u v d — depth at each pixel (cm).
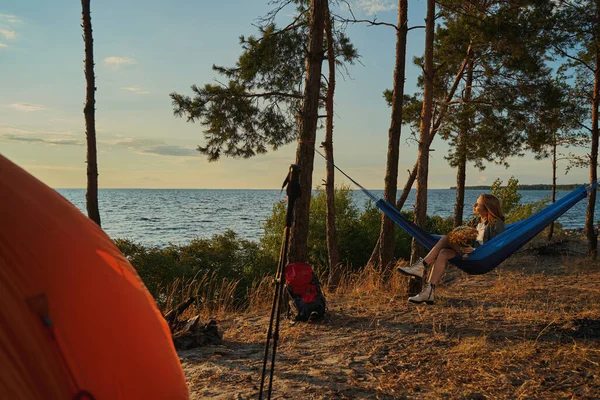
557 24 1235
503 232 649
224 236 2128
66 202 202
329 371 471
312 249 2197
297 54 1288
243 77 1310
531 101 1291
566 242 1678
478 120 1366
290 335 611
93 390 175
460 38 1234
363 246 2177
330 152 1431
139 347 193
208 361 508
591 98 1426
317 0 809
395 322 654
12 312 161
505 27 1173
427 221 2481
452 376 446
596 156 1387
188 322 588
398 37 1114
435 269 668
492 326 611
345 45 1421
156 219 9156
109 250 206
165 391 197
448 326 621
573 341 528
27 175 192
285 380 449
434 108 1548
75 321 176
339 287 944
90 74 880
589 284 941
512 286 927
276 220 2141
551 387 412
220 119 1295
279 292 372
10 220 174
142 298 207
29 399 157
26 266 171
